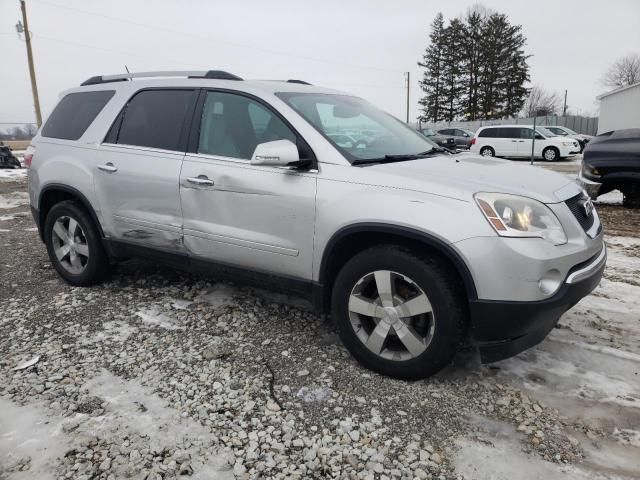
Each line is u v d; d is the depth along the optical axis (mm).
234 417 2680
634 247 6039
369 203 2918
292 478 2271
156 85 4043
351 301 3068
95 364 3201
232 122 3584
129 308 4059
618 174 8086
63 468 2305
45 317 3900
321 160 3158
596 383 3006
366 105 4250
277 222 3271
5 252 5812
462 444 2496
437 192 2793
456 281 2797
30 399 2824
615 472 2303
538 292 2658
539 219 2734
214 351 3344
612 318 3910
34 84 27281
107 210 4145
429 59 61812
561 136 22672
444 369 3166
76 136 4398
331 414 2715
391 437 2543
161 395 2867
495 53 58469
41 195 4594
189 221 3686
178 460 2363
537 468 2330
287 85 3842
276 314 3941
